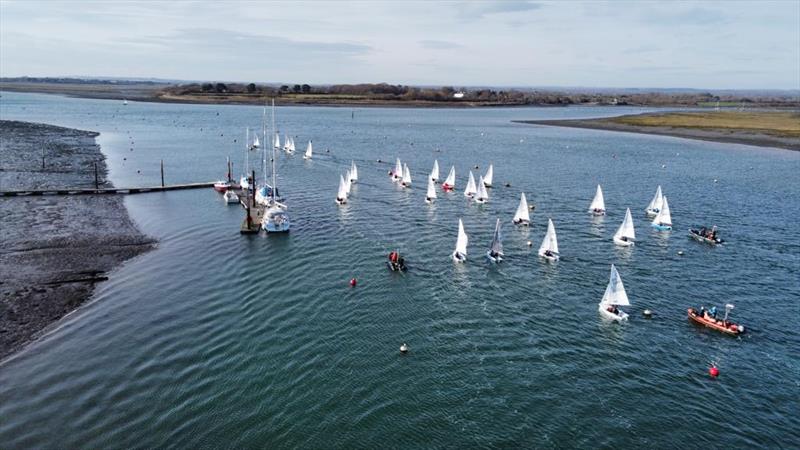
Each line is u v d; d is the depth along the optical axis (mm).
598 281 66188
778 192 117688
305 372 45156
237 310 55844
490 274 67562
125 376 43656
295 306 57250
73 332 50281
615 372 46750
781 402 43375
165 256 71062
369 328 53000
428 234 83250
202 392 42000
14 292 57844
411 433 38344
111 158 145250
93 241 75625
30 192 99438
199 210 95688
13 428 37438
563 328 54188
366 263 70250
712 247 79875
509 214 96250
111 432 37375
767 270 70812
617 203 106062
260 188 106375
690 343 51906
